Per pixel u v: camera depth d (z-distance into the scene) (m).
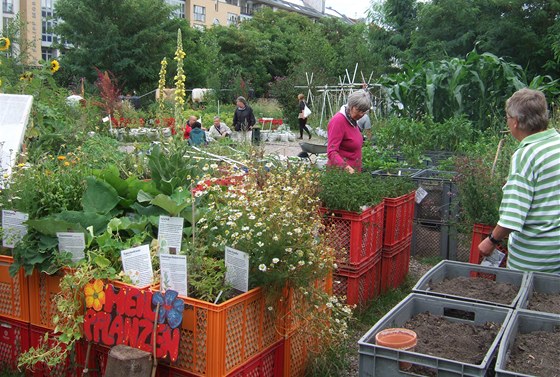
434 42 29.94
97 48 35.19
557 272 3.84
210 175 4.47
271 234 3.44
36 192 4.03
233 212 3.71
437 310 3.19
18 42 18.66
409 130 11.69
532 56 27.11
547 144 3.73
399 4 39.47
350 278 5.21
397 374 2.53
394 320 2.97
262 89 51.28
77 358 3.70
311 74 29.69
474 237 5.69
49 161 5.55
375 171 8.18
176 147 4.81
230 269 3.46
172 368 3.26
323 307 3.86
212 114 26.20
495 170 6.05
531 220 3.81
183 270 3.32
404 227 6.32
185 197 3.96
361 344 2.59
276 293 3.49
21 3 47.44
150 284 3.48
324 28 59.28
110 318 3.33
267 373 3.62
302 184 4.70
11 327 4.00
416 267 7.19
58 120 7.83
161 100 5.86
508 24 26.70
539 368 2.51
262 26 59.53
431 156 10.83
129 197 4.25
